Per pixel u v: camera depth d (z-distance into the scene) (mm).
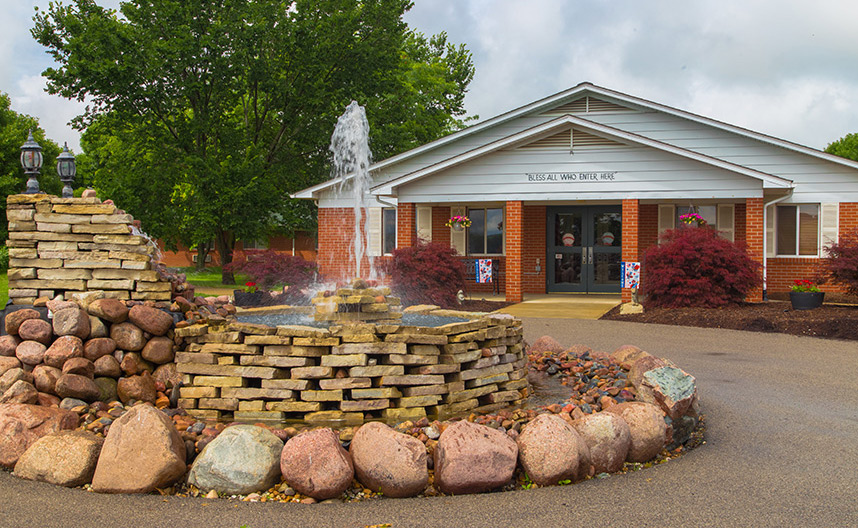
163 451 4727
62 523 4188
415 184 20406
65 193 8500
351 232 23016
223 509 4441
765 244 19562
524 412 6012
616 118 20859
